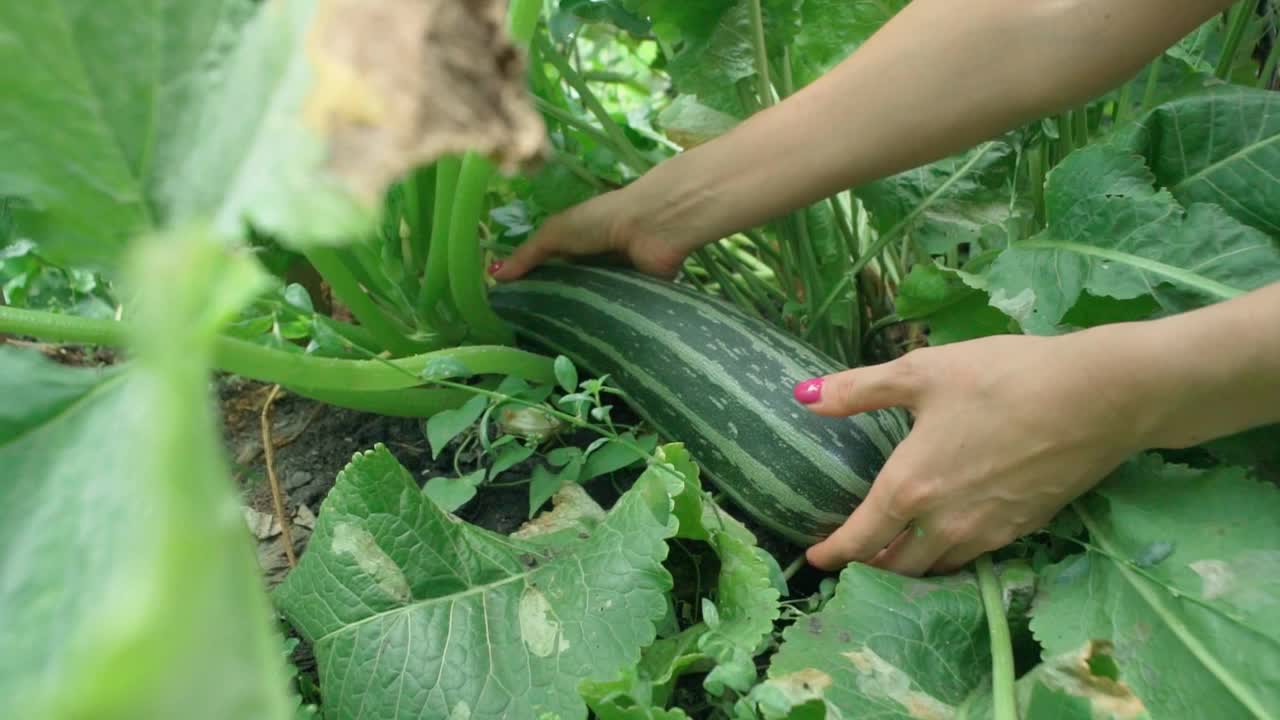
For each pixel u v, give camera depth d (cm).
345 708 115
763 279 205
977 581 125
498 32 56
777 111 144
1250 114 144
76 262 77
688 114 186
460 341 173
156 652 32
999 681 110
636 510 121
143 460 57
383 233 158
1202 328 103
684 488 122
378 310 155
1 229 132
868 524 123
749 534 134
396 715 114
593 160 180
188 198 67
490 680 114
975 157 161
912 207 162
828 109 139
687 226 157
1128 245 131
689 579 141
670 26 164
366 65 54
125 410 70
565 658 114
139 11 71
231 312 44
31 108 72
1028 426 109
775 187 147
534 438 149
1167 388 104
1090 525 121
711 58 166
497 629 118
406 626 118
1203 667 105
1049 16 123
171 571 34
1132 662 108
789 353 152
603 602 116
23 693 58
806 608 139
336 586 120
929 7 132
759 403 145
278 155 55
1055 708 105
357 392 148
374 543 121
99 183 73
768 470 143
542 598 120
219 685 38
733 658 106
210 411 41
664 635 128
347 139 53
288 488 156
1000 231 158
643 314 157
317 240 55
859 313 186
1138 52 124
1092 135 179
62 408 78
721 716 119
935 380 115
